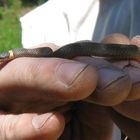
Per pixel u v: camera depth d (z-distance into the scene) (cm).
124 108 20
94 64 18
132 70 19
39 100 19
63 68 17
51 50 26
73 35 44
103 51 24
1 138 19
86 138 27
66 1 47
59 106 21
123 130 24
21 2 341
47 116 18
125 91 17
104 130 27
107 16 41
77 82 16
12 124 19
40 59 18
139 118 20
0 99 20
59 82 17
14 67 19
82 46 25
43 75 17
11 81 19
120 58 22
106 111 25
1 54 35
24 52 32
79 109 26
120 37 26
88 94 17
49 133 18
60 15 46
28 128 18
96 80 17
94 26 42
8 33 222
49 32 45
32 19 48
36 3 341
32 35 47
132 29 37
